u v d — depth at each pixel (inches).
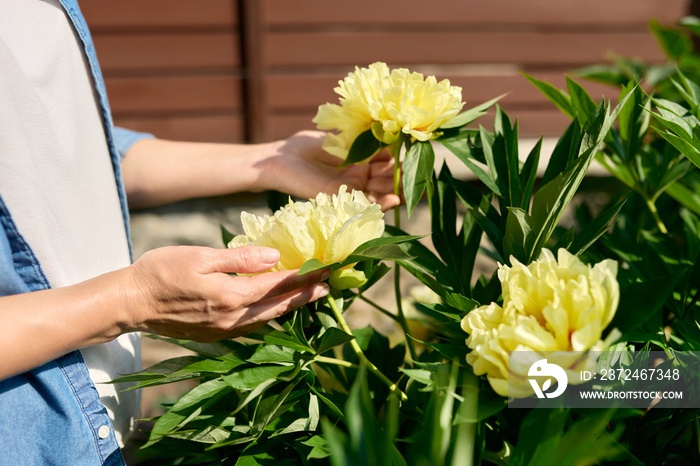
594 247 46.6
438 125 38.7
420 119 38.3
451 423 29.0
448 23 139.6
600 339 28.9
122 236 45.3
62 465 35.0
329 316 35.8
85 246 39.3
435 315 37.1
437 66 141.8
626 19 144.4
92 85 42.3
